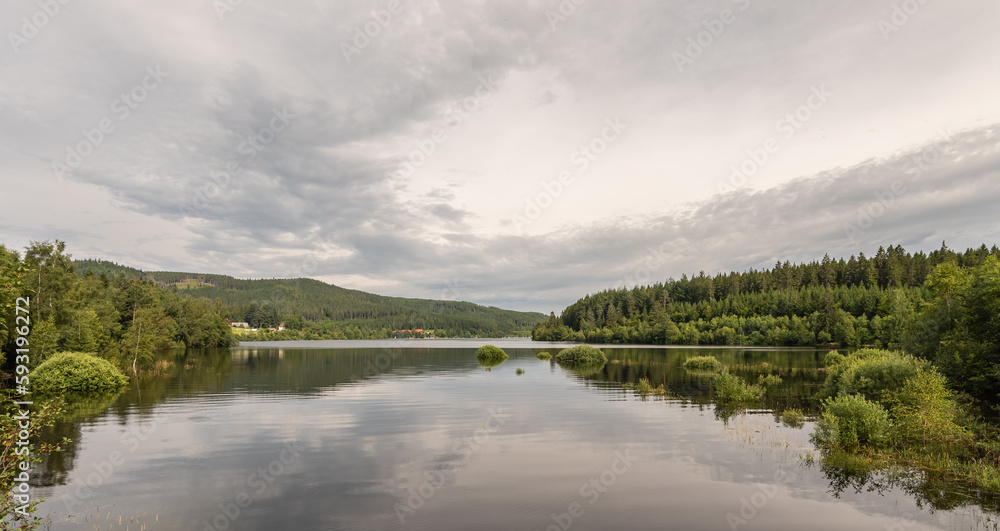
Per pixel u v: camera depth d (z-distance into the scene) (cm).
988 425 2061
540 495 1318
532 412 2552
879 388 2548
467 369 5306
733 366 5372
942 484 1400
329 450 1781
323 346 12962
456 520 1148
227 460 1644
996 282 2730
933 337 3200
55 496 1297
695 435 2008
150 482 1414
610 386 3688
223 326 11619
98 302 6800
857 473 1498
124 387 3600
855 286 13825
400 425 2219
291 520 1144
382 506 1236
